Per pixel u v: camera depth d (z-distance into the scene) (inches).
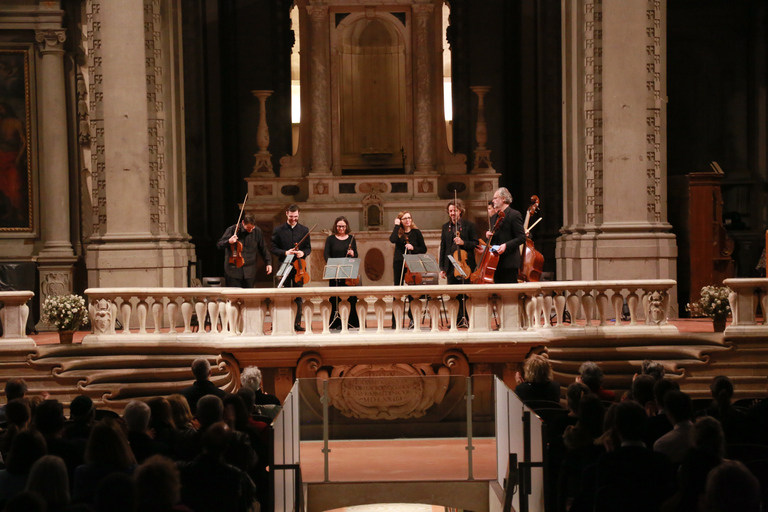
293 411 256.8
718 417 235.0
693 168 659.4
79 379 386.0
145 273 506.0
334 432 279.3
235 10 705.6
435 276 455.5
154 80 518.0
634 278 500.7
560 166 668.1
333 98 629.0
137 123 510.3
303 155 628.4
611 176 506.3
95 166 523.5
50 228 559.5
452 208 443.5
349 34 662.5
